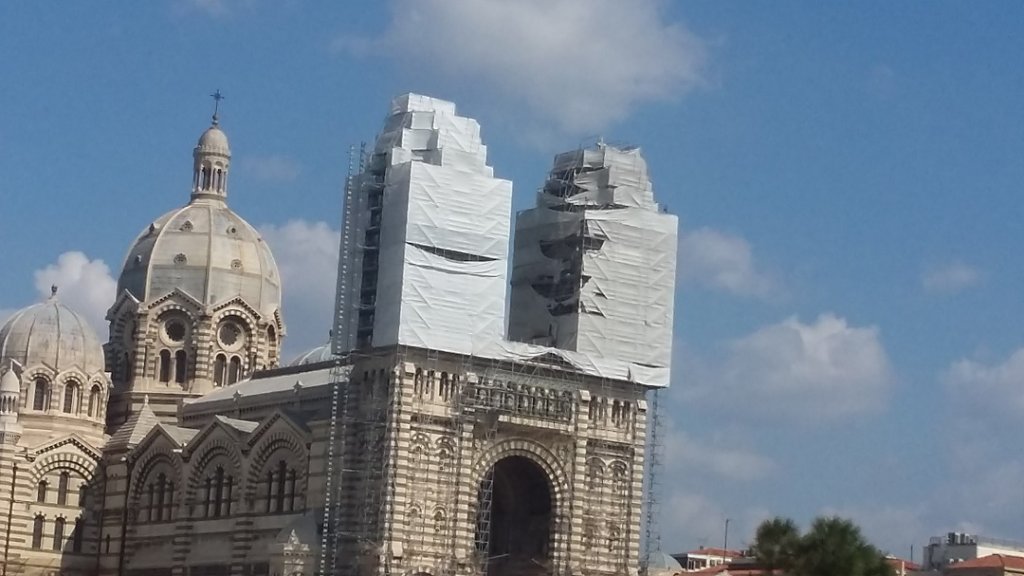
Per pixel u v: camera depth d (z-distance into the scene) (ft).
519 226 645.92
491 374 577.43
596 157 631.97
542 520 592.60
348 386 578.25
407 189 572.92
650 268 623.36
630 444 605.73
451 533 561.43
